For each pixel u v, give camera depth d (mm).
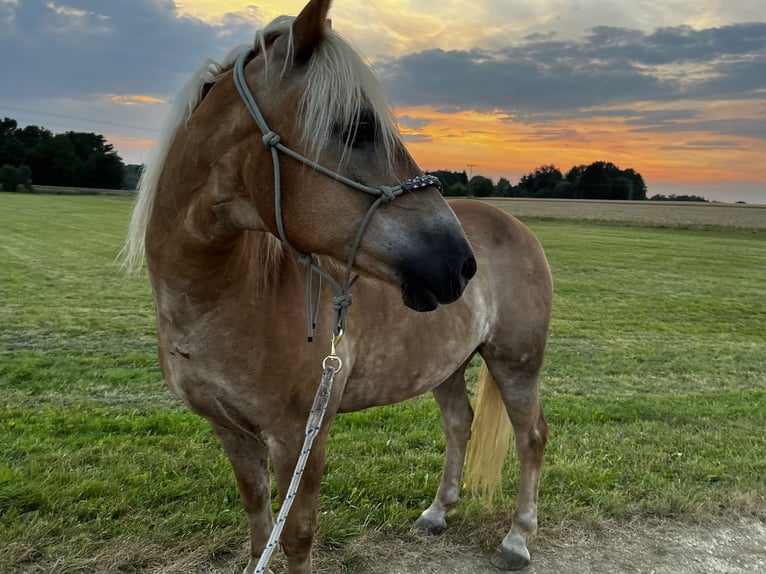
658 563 2959
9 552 2605
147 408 4969
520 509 3000
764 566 2953
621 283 16312
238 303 1843
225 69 1771
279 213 1567
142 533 2848
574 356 8242
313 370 1976
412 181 1565
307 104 1515
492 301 2830
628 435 4766
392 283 1546
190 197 1713
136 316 9219
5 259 14891
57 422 4336
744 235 38969
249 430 2045
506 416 3092
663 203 66688
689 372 7660
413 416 5020
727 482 3816
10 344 7129
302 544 2100
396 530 3127
